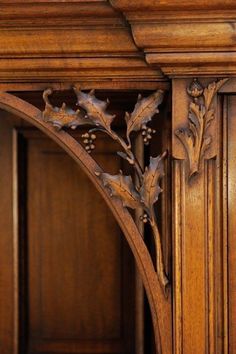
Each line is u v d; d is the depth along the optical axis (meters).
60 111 1.41
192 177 1.38
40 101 1.52
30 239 1.92
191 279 1.38
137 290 1.86
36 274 1.92
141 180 1.41
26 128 1.90
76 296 1.91
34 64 1.39
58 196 1.91
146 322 1.86
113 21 1.35
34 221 1.92
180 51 1.33
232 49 1.32
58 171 1.91
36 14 1.34
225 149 1.40
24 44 1.37
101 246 1.91
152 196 1.40
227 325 1.40
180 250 1.38
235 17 1.29
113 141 1.85
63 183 1.91
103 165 1.86
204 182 1.38
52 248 1.91
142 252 1.41
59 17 1.34
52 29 1.36
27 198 1.92
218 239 1.39
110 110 1.71
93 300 1.91
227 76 1.35
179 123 1.37
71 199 1.91
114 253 1.90
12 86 1.42
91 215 1.91
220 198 1.40
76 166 1.91
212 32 1.30
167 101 1.47
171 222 1.43
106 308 1.91
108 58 1.38
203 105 1.36
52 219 1.91
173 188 1.38
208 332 1.38
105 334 1.91
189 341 1.38
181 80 1.36
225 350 1.40
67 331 1.92
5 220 1.91
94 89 1.41
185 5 1.28
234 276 1.40
